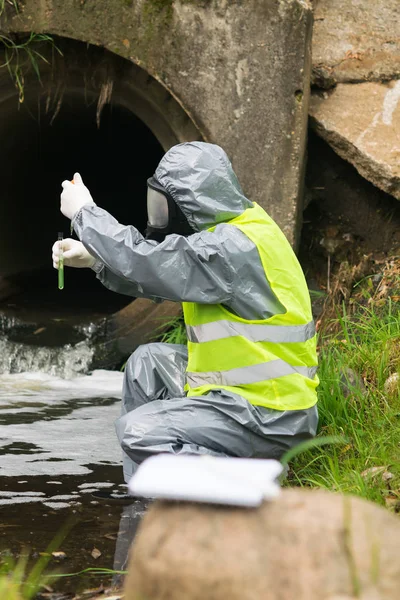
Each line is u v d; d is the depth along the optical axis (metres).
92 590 3.47
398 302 7.52
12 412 6.82
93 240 4.58
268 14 7.73
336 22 9.08
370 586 1.95
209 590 2.03
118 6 7.88
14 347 8.66
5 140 10.38
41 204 12.70
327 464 4.91
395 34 8.97
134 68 8.22
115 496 4.75
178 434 4.52
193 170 4.68
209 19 7.82
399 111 8.42
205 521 2.12
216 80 7.91
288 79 7.79
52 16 7.96
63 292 11.58
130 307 8.63
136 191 14.96
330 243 8.68
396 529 2.10
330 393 5.52
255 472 2.26
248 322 4.57
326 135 8.34
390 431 4.96
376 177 8.11
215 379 4.67
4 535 4.09
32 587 3.16
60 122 11.23
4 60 8.38
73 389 7.82
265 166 7.93
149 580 2.12
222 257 4.45
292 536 2.04
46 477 5.09
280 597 1.97
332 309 7.98
